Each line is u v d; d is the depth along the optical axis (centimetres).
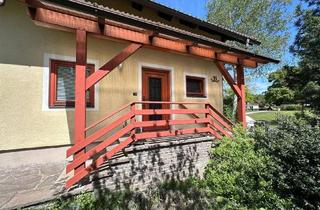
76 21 348
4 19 414
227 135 569
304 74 1409
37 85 441
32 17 313
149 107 633
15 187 312
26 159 428
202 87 776
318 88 1216
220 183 463
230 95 1661
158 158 427
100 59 532
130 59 592
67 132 471
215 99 801
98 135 353
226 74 626
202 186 466
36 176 361
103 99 534
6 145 404
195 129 505
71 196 295
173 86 681
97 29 367
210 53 560
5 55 410
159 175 424
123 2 603
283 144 398
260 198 398
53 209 272
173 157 454
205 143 521
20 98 421
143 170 400
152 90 645
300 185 352
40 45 449
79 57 349
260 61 675
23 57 428
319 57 1308
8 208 245
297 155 367
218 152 520
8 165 409
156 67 645
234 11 1359
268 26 1311
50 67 460
